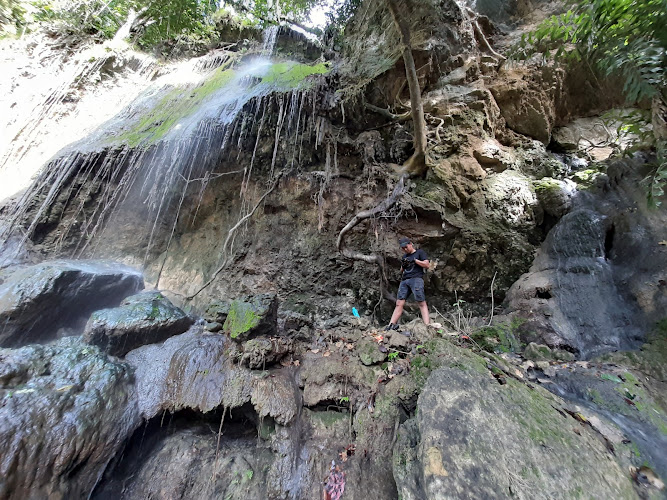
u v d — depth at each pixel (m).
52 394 3.22
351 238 7.06
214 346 4.20
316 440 3.38
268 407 3.53
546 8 8.98
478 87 7.45
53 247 7.63
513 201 6.57
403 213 6.71
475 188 6.73
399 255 6.55
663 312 3.98
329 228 7.34
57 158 8.10
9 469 2.58
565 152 8.01
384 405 3.38
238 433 3.87
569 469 2.12
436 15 7.50
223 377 3.83
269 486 3.15
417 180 6.97
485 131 7.35
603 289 4.78
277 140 7.61
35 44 10.58
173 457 3.70
